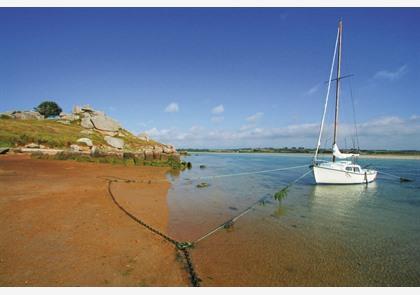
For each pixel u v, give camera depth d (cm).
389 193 1962
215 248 814
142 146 6322
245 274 657
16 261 625
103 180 1923
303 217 1236
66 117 7094
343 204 1560
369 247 875
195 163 5622
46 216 963
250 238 920
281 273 671
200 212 1243
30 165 2533
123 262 661
